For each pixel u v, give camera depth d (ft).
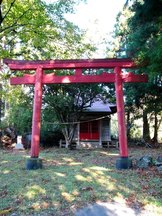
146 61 30.53
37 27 51.37
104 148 61.57
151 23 33.37
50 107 57.82
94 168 31.42
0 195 22.04
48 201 20.49
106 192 22.11
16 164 35.12
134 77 33.68
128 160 31.50
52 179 25.91
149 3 31.07
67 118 58.49
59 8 50.98
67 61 34.09
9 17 50.34
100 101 66.03
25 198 21.17
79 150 55.06
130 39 40.06
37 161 31.73
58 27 53.31
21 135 64.13
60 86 54.29
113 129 97.14
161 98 50.83
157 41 26.23
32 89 58.08
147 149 53.62
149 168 30.94
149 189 22.86
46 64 34.32
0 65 60.49
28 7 49.52
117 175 27.32
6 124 66.95
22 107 60.03
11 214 18.40
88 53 57.67
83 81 34.19
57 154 46.47
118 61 33.65
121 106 33.09
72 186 23.57
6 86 62.44
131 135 74.49
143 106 59.67
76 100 56.39
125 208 19.03
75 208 19.20
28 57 60.29
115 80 33.73
